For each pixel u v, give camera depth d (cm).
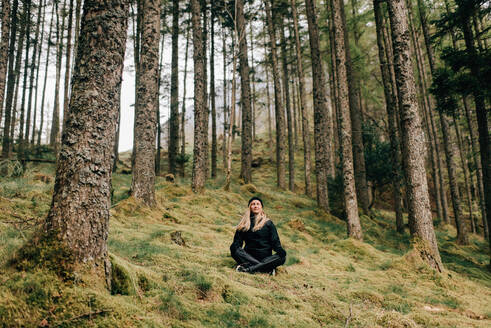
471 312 418
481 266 922
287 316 297
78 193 243
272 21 2016
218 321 264
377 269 627
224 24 2095
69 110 259
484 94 849
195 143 1141
